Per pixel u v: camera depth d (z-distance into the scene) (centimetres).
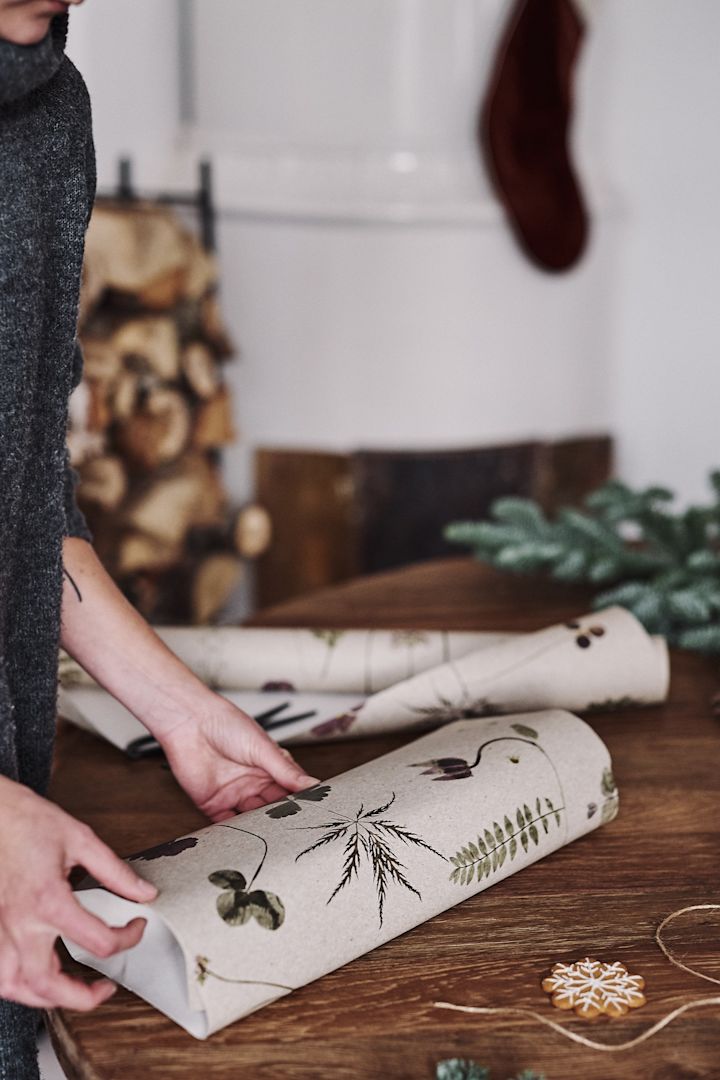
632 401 305
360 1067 54
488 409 266
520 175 250
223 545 244
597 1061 55
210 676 103
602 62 283
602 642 99
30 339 64
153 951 61
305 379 255
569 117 253
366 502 262
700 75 288
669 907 69
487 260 255
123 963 61
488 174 252
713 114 289
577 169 274
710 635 114
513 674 95
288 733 93
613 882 72
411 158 245
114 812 82
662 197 294
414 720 94
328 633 106
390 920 63
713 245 297
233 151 238
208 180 234
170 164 235
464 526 145
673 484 313
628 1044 56
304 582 267
